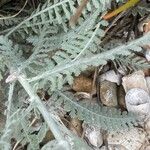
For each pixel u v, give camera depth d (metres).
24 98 0.15
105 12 0.15
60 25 0.16
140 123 0.17
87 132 0.17
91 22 0.15
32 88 0.13
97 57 0.13
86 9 0.15
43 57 0.16
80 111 0.16
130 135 0.17
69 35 0.15
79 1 0.15
